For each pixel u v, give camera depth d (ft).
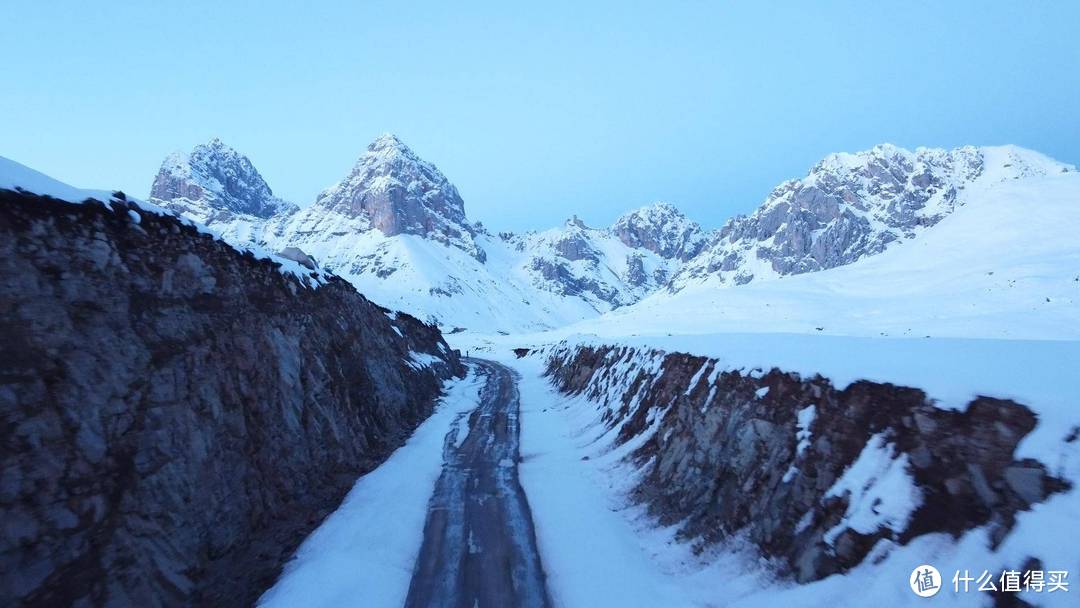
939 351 37.83
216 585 35.78
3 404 27.25
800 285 255.91
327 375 67.72
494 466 69.77
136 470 33.53
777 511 35.04
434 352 180.75
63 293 32.94
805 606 27.55
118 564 29.89
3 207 31.17
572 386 128.47
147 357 37.81
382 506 53.62
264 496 46.14
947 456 27.04
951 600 21.99
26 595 25.22
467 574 40.47
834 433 34.58
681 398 57.93
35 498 27.14
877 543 27.25
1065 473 21.89
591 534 46.47
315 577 38.29
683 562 39.42
